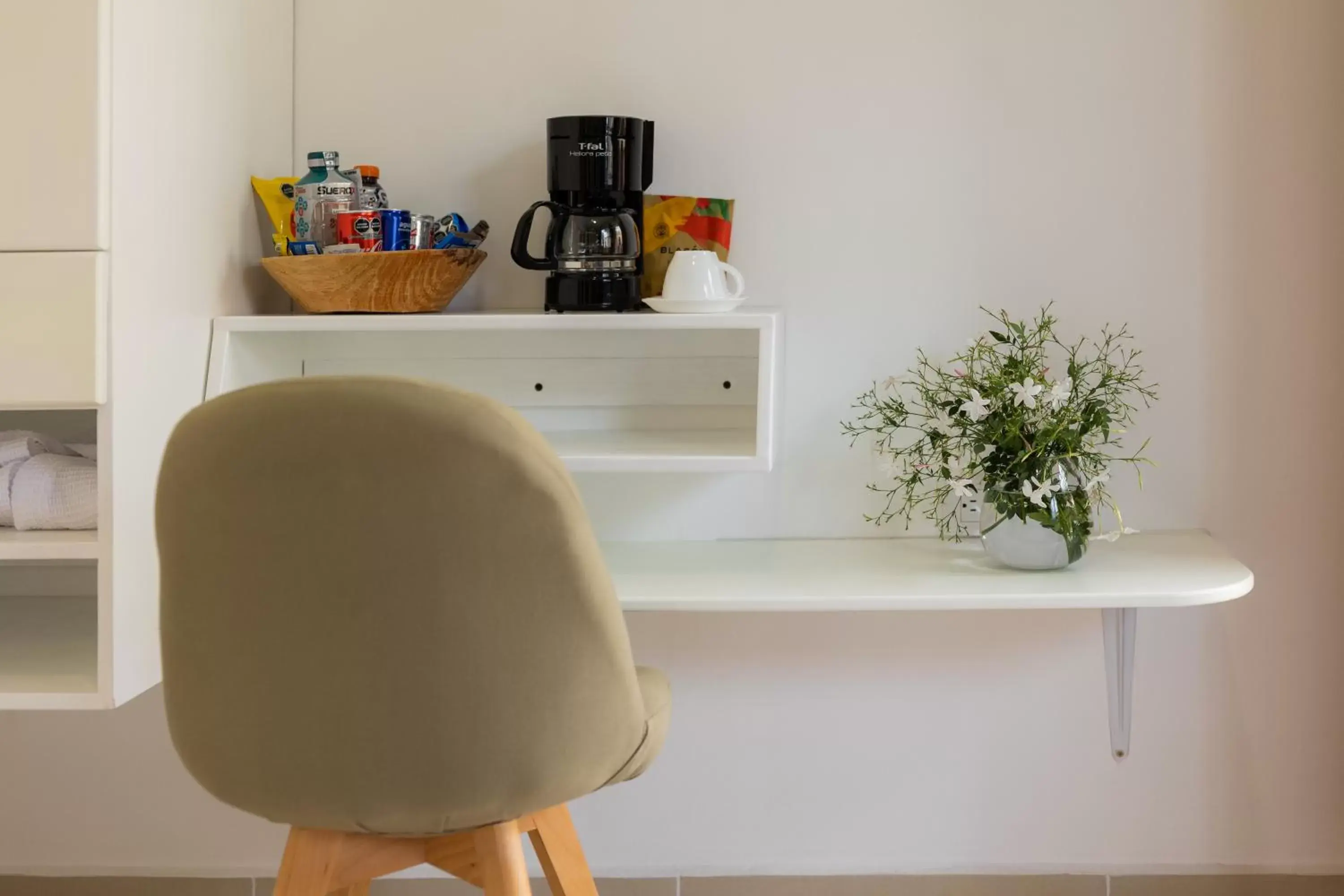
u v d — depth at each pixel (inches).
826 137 71.7
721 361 71.6
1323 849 74.2
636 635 75.0
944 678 74.6
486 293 73.2
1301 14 69.6
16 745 76.7
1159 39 70.3
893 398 72.6
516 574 41.2
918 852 75.5
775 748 75.2
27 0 51.8
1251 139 70.3
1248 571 61.6
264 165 69.7
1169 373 71.7
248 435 40.3
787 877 75.6
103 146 52.2
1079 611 73.8
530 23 72.1
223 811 76.5
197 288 61.4
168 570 43.3
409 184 73.1
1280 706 73.5
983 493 64.5
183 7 59.0
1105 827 74.9
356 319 62.9
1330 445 71.5
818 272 72.3
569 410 72.2
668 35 71.7
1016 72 70.9
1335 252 70.6
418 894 76.4
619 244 64.9
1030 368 64.7
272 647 42.2
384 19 72.6
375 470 39.9
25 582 73.9
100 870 76.9
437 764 42.2
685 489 73.8
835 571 64.3
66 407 53.4
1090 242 71.4
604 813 76.1
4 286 52.6
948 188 71.6
